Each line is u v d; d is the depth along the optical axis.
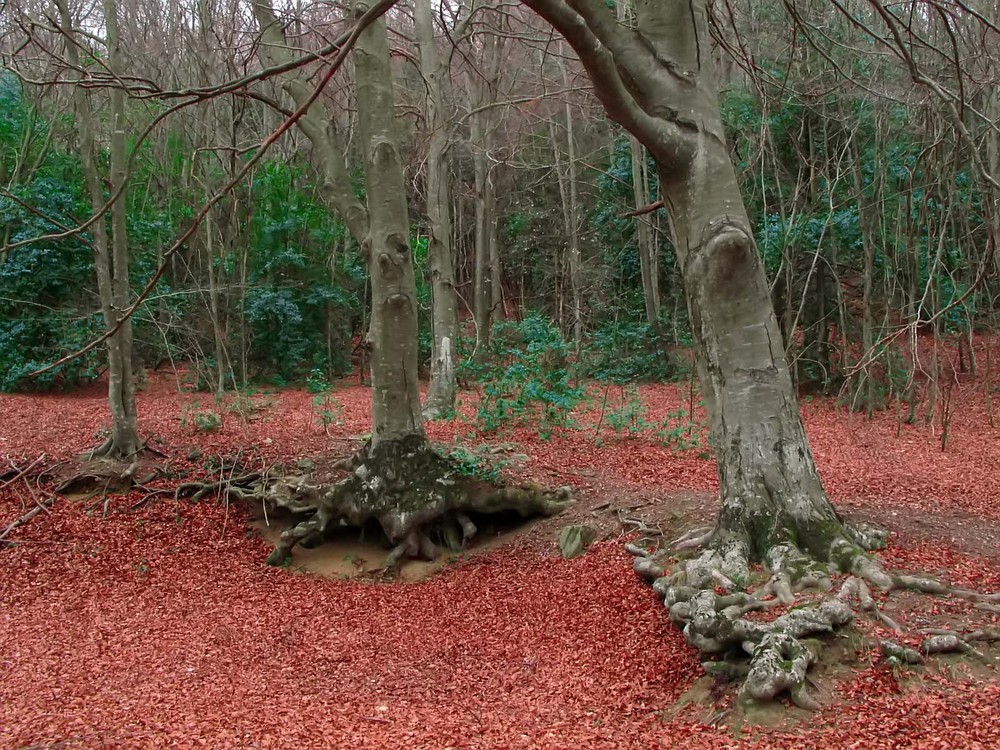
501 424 13.94
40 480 10.80
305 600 8.46
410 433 9.70
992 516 7.94
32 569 9.00
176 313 18.12
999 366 18.34
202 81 17.42
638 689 5.61
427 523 9.41
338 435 13.27
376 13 4.46
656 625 6.43
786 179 19.00
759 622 5.44
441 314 15.57
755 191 19.17
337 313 23.00
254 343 21.67
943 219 10.85
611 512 9.16
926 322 6.71
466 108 21.22
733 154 17.06
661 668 5.80
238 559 9.62
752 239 6.44
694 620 5.36
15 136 20.03
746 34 16.30
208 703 5.59
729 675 5.19
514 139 29.64
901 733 4.29
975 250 14.63
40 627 7.43
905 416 15.79
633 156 22.39
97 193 11.13
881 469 11.20
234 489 10.51
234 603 8.36
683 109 6.46
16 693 5.76
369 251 9.52
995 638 4.98
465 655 6.81
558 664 6.34
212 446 12.22
